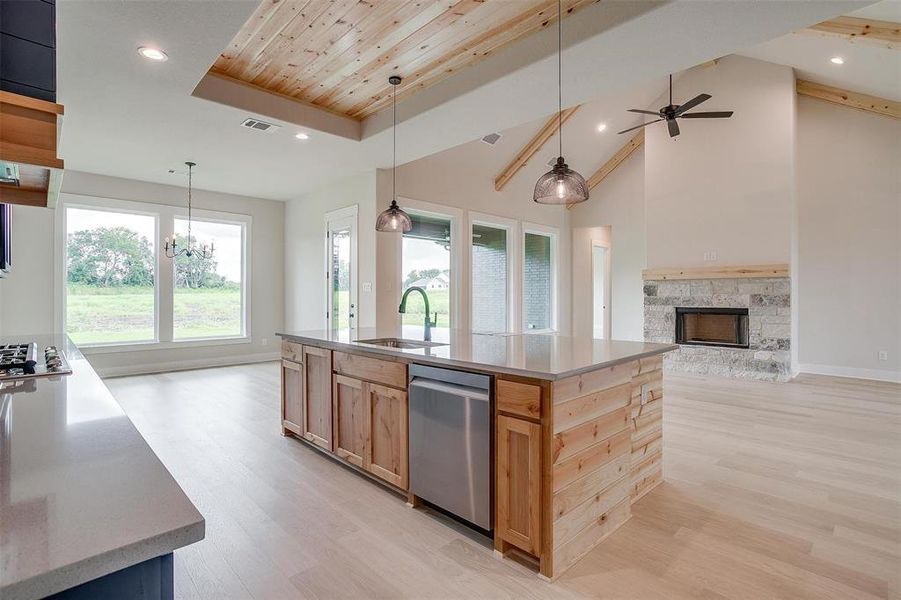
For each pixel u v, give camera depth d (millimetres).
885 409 4520
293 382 3539
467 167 6871
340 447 3018
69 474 763
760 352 6043
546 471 1863
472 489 2141
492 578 1886
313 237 7098
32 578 496
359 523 2328
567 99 3842
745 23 2699
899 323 5961
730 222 6309
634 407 2574
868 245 6148
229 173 6004
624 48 3004
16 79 1234
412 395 2445
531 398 1904
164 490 713
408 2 2893
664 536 2213
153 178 6230
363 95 4242
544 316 8641
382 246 5875
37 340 2871
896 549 2096
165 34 2742
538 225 8219
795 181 6227
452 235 6820
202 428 3895
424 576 1896
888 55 4762
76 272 5930
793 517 2396
